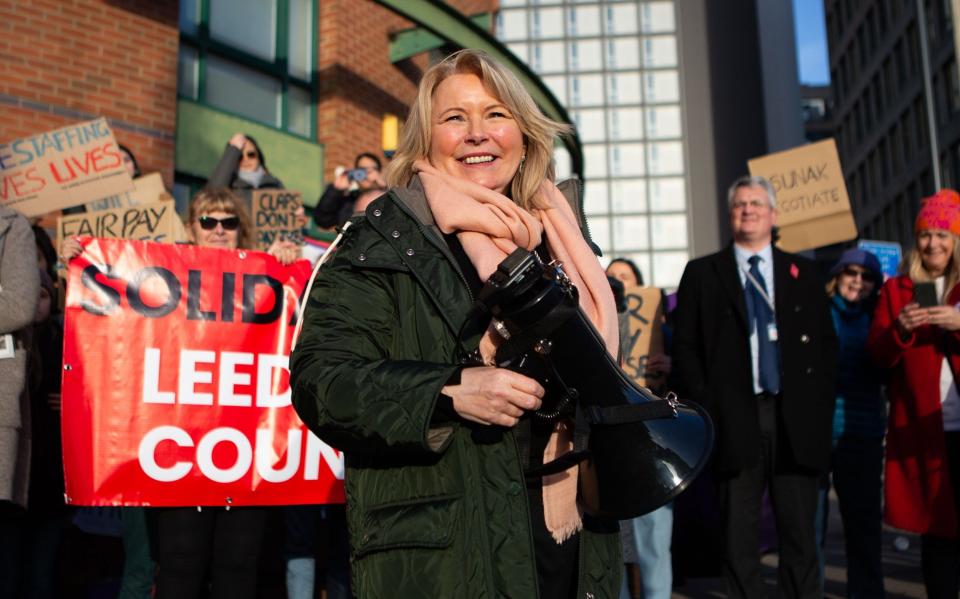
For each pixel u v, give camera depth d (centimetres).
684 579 543
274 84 891
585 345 160
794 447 393
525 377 150
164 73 759
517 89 198
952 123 4253
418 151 200
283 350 343
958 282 420
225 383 331
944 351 403
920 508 395
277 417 336
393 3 802
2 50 652
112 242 329
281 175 864
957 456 393
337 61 923
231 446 328
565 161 3156
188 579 313
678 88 3228
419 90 200
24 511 399
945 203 429
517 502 158
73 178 480
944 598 390
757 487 404
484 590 153
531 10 3300
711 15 3241
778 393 405
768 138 3103
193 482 319
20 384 329
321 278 172
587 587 175
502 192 205
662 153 3212
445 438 155
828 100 7781
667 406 166
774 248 430
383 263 168
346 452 159
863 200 5947
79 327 320
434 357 165
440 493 158
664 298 536
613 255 3177
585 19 3288
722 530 404
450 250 174
